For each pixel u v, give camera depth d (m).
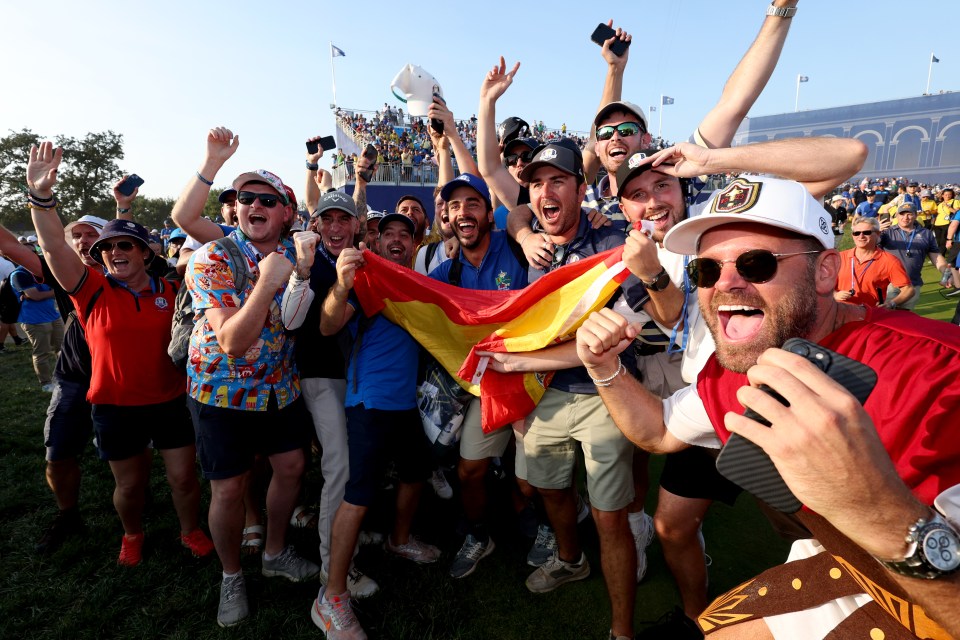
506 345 2.58
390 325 2.80
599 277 2.42
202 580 3.03
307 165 4.96
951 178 42.94
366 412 2.66
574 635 2.57
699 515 2.31
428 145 25.78
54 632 2.65
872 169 46.12
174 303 3.11
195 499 3.26
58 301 3.35
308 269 2.54
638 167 2.44
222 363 2.53
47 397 6.50
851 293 4.84
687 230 1.42
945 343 1.09
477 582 2.99
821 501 0.79
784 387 0.80
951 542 0.78
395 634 2.58
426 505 3.89
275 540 3.04
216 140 3.24
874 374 0.82
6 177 58.44
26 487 4.09
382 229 3.39
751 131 51.09
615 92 4.00
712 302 1.40
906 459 1.05
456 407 2.88
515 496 3.67
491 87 3.62
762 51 2.32
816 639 1.44
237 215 2.70
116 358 2.92
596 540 3.34
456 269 3.21
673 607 2.75
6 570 3.14
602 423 2.40
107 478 4.26
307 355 2.86
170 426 3.09
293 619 2.73
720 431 1.59
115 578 3.03
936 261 6.57
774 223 1.23
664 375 2.66
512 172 4.48
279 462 2.90
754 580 1.63
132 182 4.00
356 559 3.20
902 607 1.11
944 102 42.69
